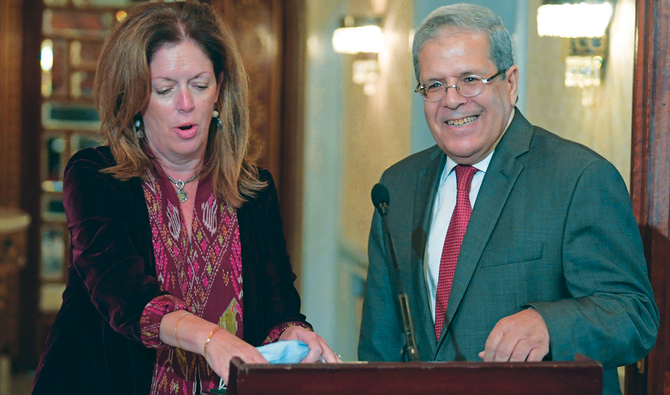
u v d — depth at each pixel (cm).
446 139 161
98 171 151
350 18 522
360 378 102
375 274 182
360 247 503
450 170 173
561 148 161
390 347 179
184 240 155
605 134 329
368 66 502
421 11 382
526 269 155
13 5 578
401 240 175
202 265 156
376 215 184
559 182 156
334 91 562
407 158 189
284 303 162
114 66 149
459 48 155
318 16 559
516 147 163
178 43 148
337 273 559
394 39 445
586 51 344
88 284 141
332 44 560
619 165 309
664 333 190
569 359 137
